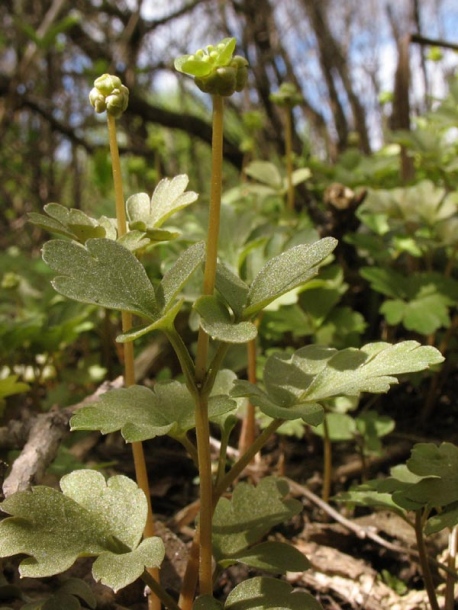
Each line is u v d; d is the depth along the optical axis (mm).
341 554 153
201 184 489
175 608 103
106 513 100
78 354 273
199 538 101
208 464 96
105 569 88
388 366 98
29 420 145
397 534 157
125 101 113
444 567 118
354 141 348
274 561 104
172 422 101
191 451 104
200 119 469
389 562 154
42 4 451
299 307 196
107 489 103
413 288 199
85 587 111
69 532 96
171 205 114
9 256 326
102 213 255
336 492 176
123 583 85
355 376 99
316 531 159
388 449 189
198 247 93
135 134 473
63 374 223
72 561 91
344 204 216
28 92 456
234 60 92
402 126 265
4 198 510
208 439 96
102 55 470
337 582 146
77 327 221
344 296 225
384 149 342
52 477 154
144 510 100
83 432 186
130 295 92
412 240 220
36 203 495
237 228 192
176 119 462
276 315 193
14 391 161
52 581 125
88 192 561
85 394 214
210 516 98
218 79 88
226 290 97
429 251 219
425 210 211
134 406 104
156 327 90
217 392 117
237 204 288
